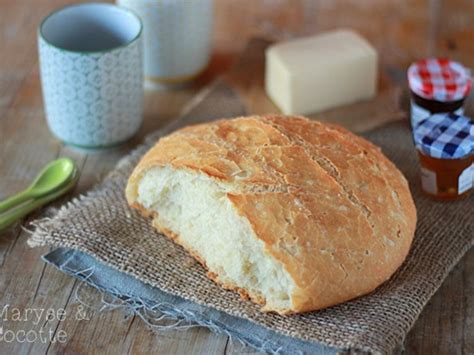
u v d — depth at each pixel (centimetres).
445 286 54
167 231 55
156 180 55
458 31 80
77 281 54
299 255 48
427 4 84
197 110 69
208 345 50
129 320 52
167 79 72
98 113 63
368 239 50
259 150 53
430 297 52
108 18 66
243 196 50
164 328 51
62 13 65
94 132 64
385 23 82
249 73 74
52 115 64
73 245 54
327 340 48
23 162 65
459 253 55
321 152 54
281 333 49
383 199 53
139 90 65
